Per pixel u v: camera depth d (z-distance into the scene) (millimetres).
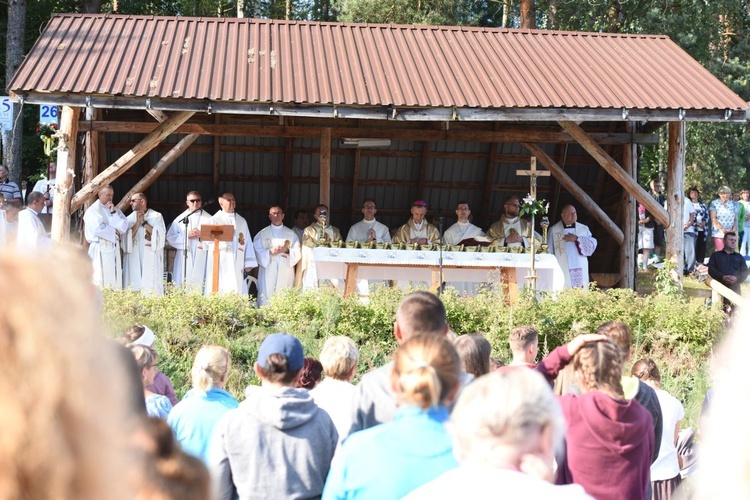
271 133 15469
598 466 4285
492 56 15016
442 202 17438
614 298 12188
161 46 14008
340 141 15719
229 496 4363
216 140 16125
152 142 13328
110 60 13414
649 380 6449
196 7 32625
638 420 4332
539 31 16031
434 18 26031
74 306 1258
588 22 25422
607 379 4371
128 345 5430
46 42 13594
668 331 11609
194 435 4812
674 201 14188
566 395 4461
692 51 25453
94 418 1234
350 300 11633
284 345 4410
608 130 16156
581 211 17625
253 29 14977
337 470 3426
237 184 16875
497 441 2521
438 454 3336
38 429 1187
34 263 1260
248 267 15094
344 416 5129
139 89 12727
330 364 5238
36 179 23547
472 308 11742
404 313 4480
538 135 15781
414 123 16156
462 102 13297
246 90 13070
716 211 20484
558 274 13078
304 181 16891
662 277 13430
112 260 13883
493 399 2564
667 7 25016
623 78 14477
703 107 13531
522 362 5641
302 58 14281
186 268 14711
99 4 27828
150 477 2299
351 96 13195
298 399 4355
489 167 16859
